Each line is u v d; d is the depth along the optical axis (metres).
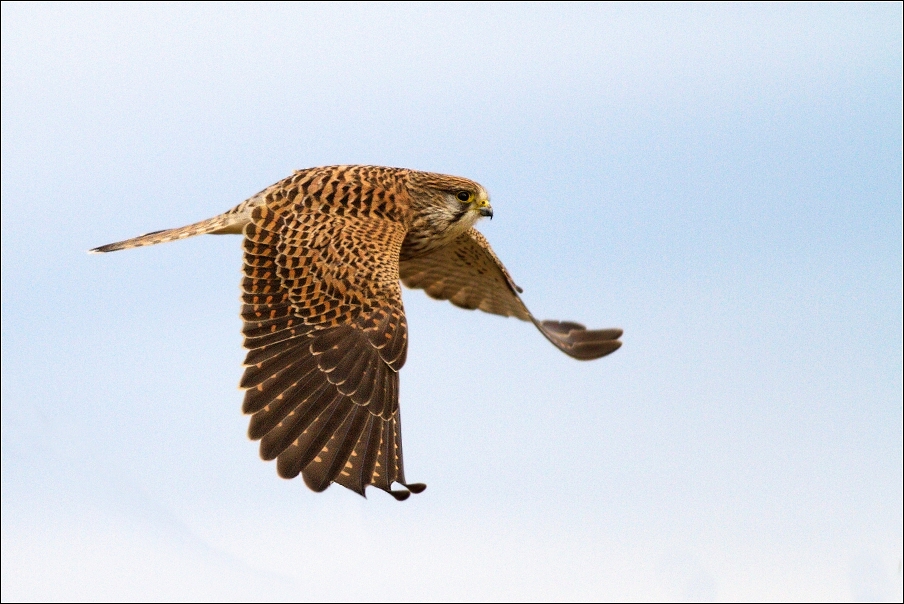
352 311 11.73
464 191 14.16
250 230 12.41
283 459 10.80
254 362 11.43
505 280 15.85
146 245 13.04
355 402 11.21
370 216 13.07
